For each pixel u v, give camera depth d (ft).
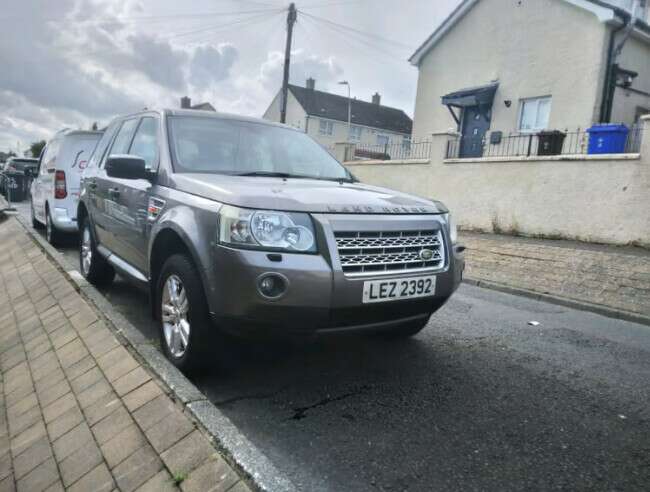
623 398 11.82
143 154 15.25
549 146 35.76
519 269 26.58
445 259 11.73
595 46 43.29
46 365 13.70
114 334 13.32
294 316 9.75
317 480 8.14
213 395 11.04
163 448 8.69
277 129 16.37
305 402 10.87
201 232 10.55
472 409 10.84
